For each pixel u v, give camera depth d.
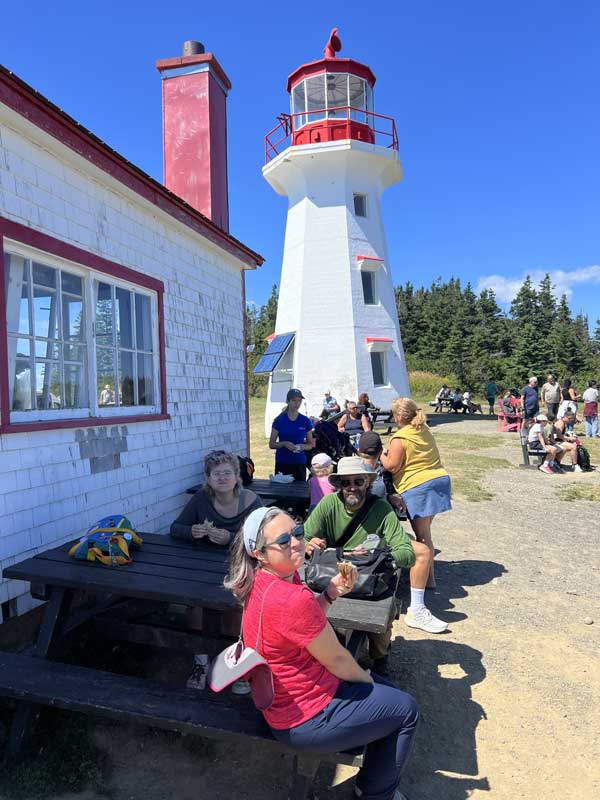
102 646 4.04
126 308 5.42
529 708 3.54
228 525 4.21
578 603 5.17
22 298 4.02
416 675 3.91
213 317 7.33
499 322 63.91
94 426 4.71
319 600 2.68
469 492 9.92
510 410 19.62
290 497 6.12
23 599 3.92
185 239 6.57
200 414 6.88
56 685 2.78
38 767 2.86
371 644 3.79
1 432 3.67
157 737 3.16
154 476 5.71
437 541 7.13
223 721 2.49
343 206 19.94
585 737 3.26
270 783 2.84
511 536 7.34
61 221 4.38
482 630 4.61
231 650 2.45
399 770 2.46
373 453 4.57
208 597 3.03
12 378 3.92
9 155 3.85
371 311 20.02
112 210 5.10
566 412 15.37
